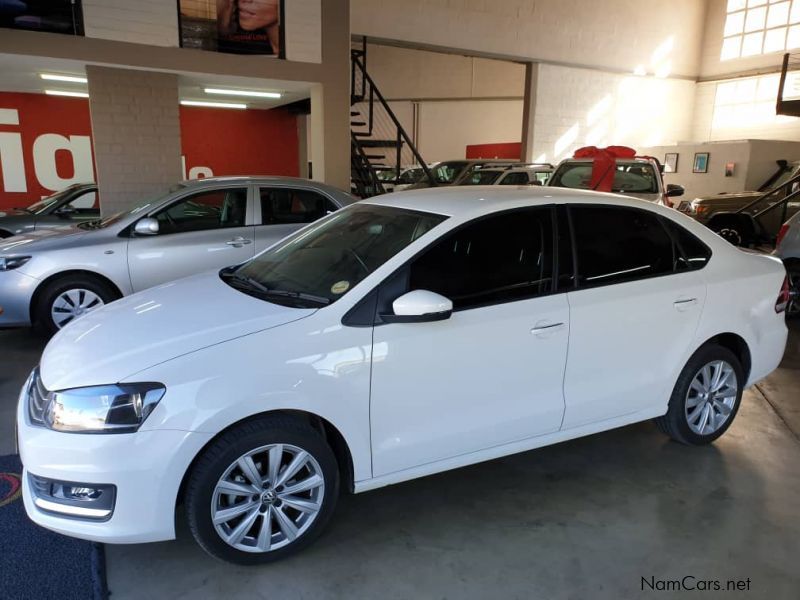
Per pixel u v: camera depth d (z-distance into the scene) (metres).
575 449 3.87
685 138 19.70
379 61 20.83
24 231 9.16
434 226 3.00
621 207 3.46
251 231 6.08
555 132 16.77
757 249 11.86
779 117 17.47
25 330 6.17
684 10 18.48
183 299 3.10
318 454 2.68
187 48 8.16
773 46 17.45
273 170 14.77
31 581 2.56
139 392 2.38
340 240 3.34
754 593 2.61
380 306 2.77
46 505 2.44
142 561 2.73
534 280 3.12
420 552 2.83
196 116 13.79
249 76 8.60
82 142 13.40
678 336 3.54
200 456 2.49
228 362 2.49
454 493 3.34
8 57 7.43
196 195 5.96
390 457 2.83
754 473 3.61
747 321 3.80
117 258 5.59
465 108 21.39
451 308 2.70
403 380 2.78
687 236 3.67
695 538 2.98
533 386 3.12
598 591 2.61
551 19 15.89
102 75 8.06
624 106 17.97
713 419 3.86
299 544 2.74
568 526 3.05
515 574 2.70
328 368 2.62
